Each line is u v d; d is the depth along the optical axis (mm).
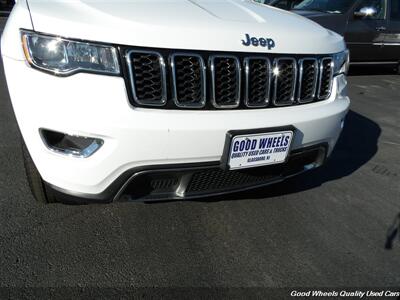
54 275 1896
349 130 4395
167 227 2342
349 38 6645
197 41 1879
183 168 1940
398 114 5121
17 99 1827
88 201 1976
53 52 1739
